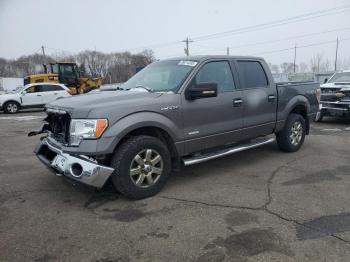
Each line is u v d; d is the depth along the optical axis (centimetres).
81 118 405
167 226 370
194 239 342
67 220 389
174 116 464
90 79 2594
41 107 2005
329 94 1086
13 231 364
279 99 626
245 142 597
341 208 411
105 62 6359
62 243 339
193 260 306
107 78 6050
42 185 509
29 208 424
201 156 511
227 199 443
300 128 688
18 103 1939
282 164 600
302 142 700
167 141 477
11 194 475
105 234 355
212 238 343
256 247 326
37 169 599
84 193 470
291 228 362
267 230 358
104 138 401
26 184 516
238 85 553
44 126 506
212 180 519
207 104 501
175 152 478
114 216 397
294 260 304
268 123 608
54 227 372
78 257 314
